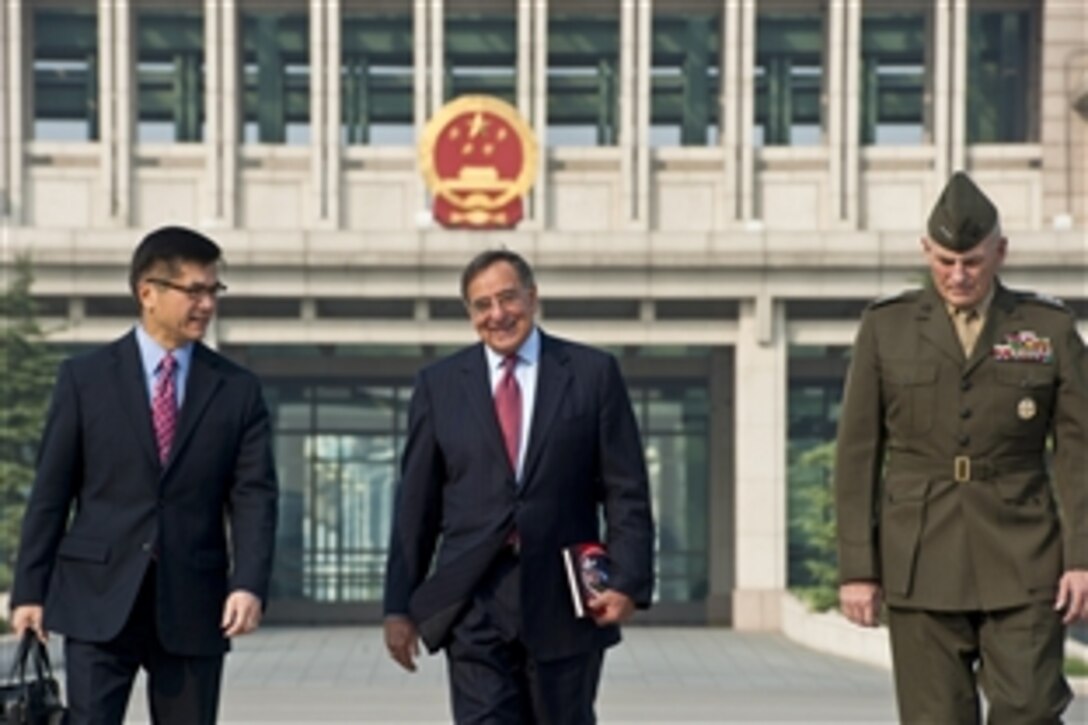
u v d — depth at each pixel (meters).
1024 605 7.93
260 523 8.67
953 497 8.08
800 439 50.72
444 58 50.09
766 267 44.78
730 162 48.19
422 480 8.70
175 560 8.49
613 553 8.50
